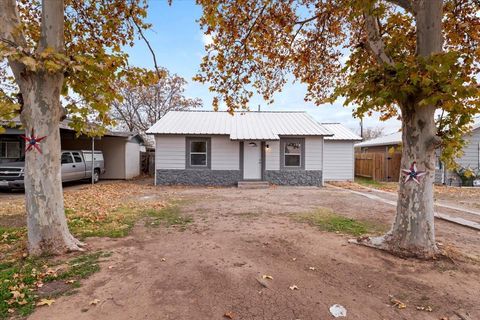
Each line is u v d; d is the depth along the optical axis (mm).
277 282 3281
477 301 2912
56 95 4031
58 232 4066
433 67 3191
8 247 4305
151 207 7836
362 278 3418
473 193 11797
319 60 7008
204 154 14172
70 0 5676
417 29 4047
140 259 3916
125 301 2816
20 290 2953
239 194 10875
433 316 2637
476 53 4617
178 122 15008
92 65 3744
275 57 6605
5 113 4332
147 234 5180
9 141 12492
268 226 5848
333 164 16672
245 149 14125
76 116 4965
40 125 3900
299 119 16297
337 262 3904
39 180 3932
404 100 4008
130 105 26438
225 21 5656
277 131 14047
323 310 2711
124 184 14414
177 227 5715
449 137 3938
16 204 8094
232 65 6324
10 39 3691
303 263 3861
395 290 3127
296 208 7934
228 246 4535
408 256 4074
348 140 16344
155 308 2703
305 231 5457
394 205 8531
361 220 6461
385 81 3719
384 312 2691
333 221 6312
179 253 4184
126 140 17125
